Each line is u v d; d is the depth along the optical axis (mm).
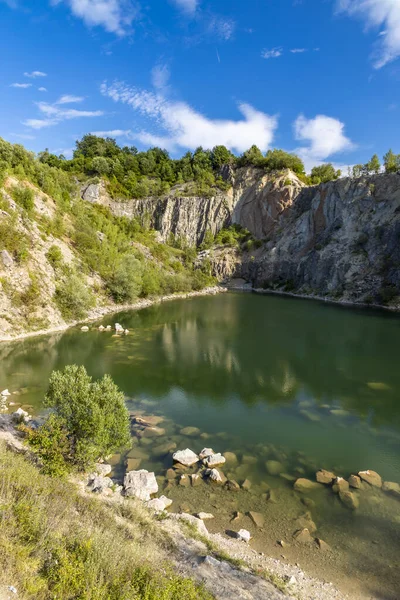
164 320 56812
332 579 10953
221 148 168125
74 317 50875
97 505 12133
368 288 82750
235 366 33938
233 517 13719
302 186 127188
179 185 160375
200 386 28969
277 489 15680
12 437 17156
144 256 91812
